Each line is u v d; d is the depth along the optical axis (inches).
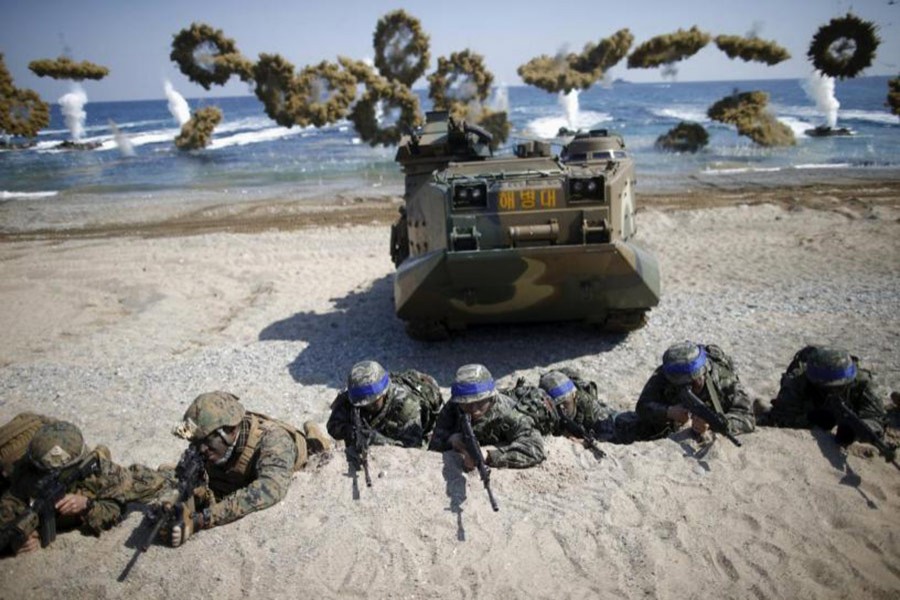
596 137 439.8
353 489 204.8
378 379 217.8
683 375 218.5
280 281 588.4
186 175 1387.8
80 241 781.3
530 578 179.2
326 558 184.7
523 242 338.6
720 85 7190.0
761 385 325.7
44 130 3164.4
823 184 944.3
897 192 852.0
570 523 193.5
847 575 176.4
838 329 394.6
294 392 360.5
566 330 430.3
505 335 428.5
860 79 5103.3
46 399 364.5
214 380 382.3
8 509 184.4
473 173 365.4
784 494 200.5
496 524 193.5
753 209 775.7
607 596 173.8
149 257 681.6
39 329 484.1
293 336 453.1
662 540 188.9
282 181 1264.8
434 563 183.8
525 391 235.1
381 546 188.2
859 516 192.9
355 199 1021.8
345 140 2114.9
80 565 181.8
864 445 216.4
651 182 1053.8
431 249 364.2
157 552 186.1
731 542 187.5
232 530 192.1
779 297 464.8
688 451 217.6
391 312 494.3
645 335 411.8
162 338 458.6
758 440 219.0
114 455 291.0
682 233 697.0
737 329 409.1
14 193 1197.1
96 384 382.6
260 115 3973.9
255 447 201.3
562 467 213.0
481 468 191.8
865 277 499.8
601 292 357.1
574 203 336.8
